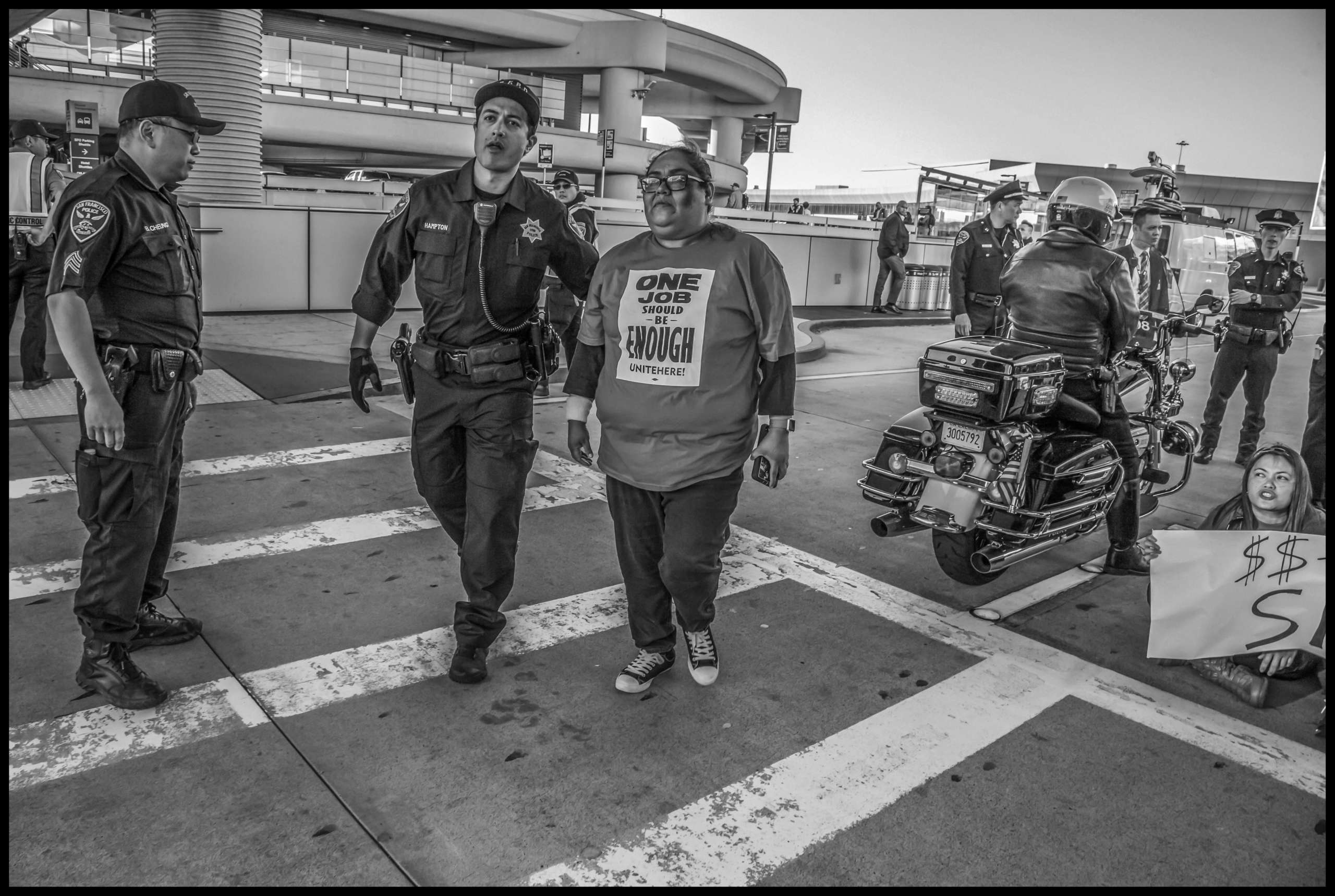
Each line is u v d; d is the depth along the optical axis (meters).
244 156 13.51
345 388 7.91
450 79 33.16
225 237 11.70
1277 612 3.23
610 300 3.19
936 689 3.43
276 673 3.34
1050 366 4.02
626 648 3.67
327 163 38.78
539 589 4.23
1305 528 3.22
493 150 3.12
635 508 3.19
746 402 3.12
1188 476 5.45
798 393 9.33
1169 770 2.95
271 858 2.36
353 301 3.44
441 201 3.25
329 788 2.67
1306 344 16.64
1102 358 4.42
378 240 3.37
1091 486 4.27
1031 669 3.63
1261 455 3.33
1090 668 3.66
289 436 6.54
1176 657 3.36
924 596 4.34
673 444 3.08
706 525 3.12
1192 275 15.52
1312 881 2.43
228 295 11.85
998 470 3.95
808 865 2.42
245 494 5.29
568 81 44.22
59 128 24.20
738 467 3.12
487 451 3.28
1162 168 7.55
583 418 3.40
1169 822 2.67
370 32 39.44
